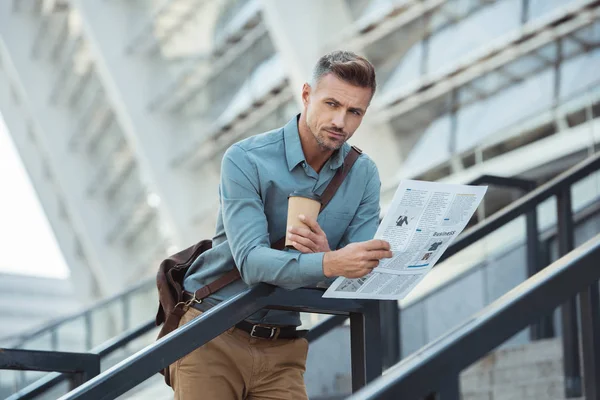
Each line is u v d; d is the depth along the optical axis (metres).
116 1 17.12
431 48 12.33
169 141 17.11
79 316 9.29
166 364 2.16
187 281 2.62
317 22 12.72
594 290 2.13
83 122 20.88
